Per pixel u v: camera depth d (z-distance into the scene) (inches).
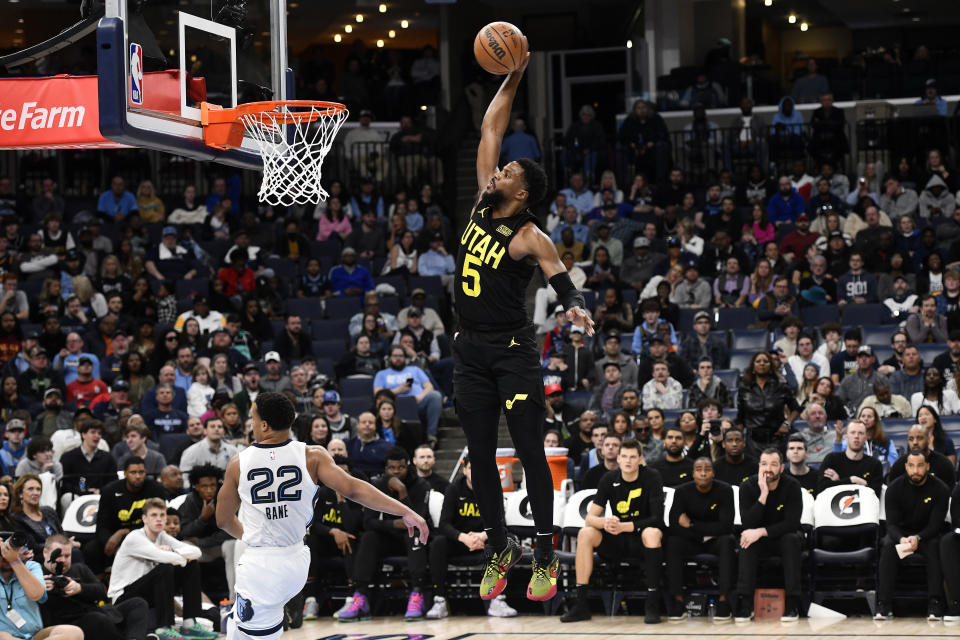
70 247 658.8
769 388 446.9
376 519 409.4
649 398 495.2
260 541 228.4
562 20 1019.3
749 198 706.2
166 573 370.6
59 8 824.9
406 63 1034.1
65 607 344.2
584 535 391.9
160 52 259.4
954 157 748.6
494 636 357.7
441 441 535.2
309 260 642.8
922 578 402.9
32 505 384.5
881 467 405.1
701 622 378.6
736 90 850.8
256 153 290.4
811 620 376.8
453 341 170.2
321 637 366.0
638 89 914.1
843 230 639.8
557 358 527.5
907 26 1088.8
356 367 554.9
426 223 708.0
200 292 625.9
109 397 514.0
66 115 272.5
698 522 386.6
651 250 644.7
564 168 786.2
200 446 446.9
